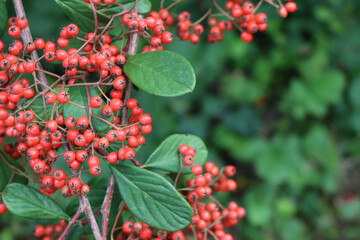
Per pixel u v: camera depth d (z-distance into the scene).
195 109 1.88
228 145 1.80
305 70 1.82
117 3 0.51
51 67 0.63
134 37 0.52
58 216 0.51
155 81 0.49
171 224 0.50
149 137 1.54
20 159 0.61
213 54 1.67
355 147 1.94
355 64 1.89
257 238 1.67
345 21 1.89
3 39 0.96
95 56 0.49
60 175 0.50
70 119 0.49
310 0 1.79
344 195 1.86
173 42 1.63
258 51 1.86
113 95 0.51
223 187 0.60
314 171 1.79
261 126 1.86
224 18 1.56
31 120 0.49
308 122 1.91
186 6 1.59
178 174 0.55
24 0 1.16
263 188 1.77
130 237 0.53
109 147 0.54
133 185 0.50
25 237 1.47
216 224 0.57
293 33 1.86
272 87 1.93
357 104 1.83
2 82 0.50
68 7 0.51
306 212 1.80
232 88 1.83
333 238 1.75
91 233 0.54
